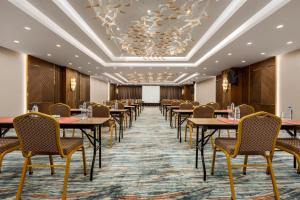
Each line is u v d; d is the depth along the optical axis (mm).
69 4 5379
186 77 20922
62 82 13719
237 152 2383
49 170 3318
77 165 3598
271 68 9961
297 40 6949
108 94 28797
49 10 5246
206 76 19484
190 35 7859
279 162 3914
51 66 12273
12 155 4145
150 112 17781
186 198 2471
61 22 6023
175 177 3115
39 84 10961
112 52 11086
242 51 8719
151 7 5590
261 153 2414
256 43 7391
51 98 12305
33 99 10383
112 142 5641
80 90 17016
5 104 8531
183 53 11133
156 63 13172
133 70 15414
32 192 2576
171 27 7039
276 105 9609
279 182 2955
